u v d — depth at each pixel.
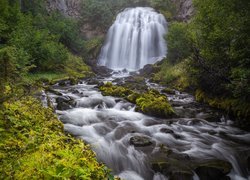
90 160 3.85
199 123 9.52
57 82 15.92
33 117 5.23
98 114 9.19
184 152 6.79
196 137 8.12
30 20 20.03
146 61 28.86
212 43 10.65
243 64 8.83
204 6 11.81
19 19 19.00
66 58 20.36
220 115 10.61
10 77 5.37
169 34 21.05
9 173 3.14
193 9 28.70
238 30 8.77
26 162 3.40
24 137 4.15
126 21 31.86
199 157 6.60
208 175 5.83
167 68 20.58
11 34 16.70
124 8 35.69
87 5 32.84
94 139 6.72
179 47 19.55
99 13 32.28
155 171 5.72
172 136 7.85
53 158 3.51
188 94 15.01
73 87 15.09
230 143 7.81
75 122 7.90
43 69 18.05
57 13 26.80
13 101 5.43
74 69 21.64
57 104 9.39
